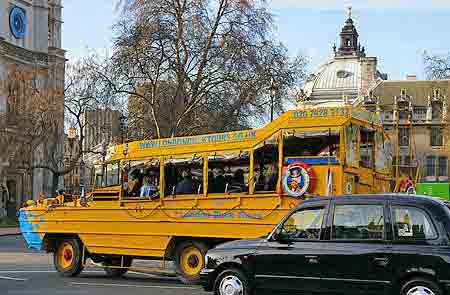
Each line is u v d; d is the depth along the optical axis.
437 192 32.28
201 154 16.52
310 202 11.85
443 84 57.59
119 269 18.47
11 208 61.56
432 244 10.58
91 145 53.06
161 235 16.69
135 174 17.53
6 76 64.12
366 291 10.88
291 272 11.55
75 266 18.05
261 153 15.68
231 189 16.02
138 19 43.09
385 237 10.95
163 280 17.64
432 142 82.81
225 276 12.26
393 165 18.12
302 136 15.09
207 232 16.03
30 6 72.44
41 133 53.62
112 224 17.52
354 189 15.09
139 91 45.69
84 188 19.86
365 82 112.06
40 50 72.94
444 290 10.30
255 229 15.41
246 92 43.00
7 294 14.64
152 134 47.12
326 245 11.37
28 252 27.38
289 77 43.84
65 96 53.72
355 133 15.36
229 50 42.84
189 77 43.56
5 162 56.09
